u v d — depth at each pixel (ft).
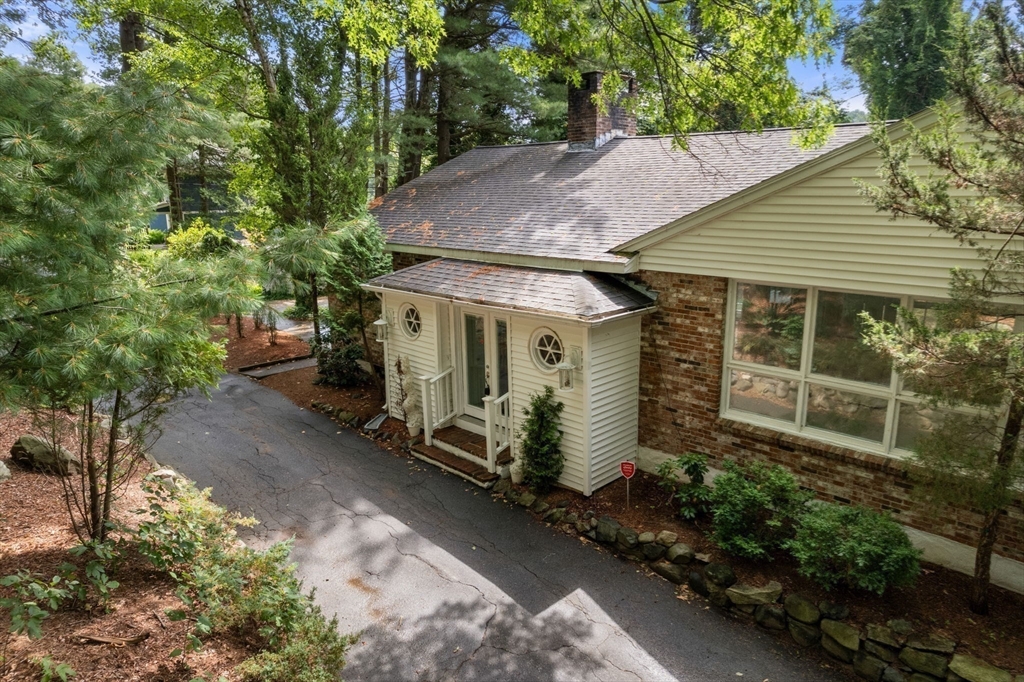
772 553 21.99
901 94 68.74
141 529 18.38
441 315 33.40
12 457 26.09
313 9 42.83
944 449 16.47
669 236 26.30
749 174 30.66
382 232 41.04
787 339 24.27
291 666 15.01
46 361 13.10
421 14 39.65
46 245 14.02
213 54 51.29
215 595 16.78
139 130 15.26
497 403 29.60
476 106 62.64
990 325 16.88
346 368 42.65
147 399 19.52
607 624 20.13
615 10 25.43
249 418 38.50
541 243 31.50
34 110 14.79
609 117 42.42
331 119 41.45
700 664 18.39
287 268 19.12
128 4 47.24
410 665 18.28
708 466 27.14
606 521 24.85
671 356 27.73
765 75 24.57
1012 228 15.62
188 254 19.97
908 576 18.35
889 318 21.53
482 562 23.53
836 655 18.34
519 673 18.01
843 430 23.35
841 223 21.34
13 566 18.20
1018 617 18.44
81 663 14.55
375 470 31.50
